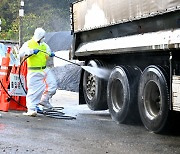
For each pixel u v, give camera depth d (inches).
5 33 1321.4
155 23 303.7
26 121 350.6
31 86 392.5
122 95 354.0
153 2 298.7
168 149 244.2
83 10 413.4
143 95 315.9
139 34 324.8
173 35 279.0
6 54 429.4
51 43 911.0
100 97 398.3
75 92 685.3
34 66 392.5
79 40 440.8
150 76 307.1
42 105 418.9
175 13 281.0
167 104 289.7
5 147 244.5
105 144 255.0
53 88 419.2
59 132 295.7
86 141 263.6
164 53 304.7
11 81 423.8
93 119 373.7
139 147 248.2
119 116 348.2
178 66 286.8
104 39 386.0
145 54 332.2
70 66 741.3
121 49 341.1
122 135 289.3
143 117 315.9
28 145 250.4
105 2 368.5
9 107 433.1
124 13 337.4
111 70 396.5
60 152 232.2
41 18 1279.5
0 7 1375.5
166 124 292.8
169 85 289.9
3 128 310.3
